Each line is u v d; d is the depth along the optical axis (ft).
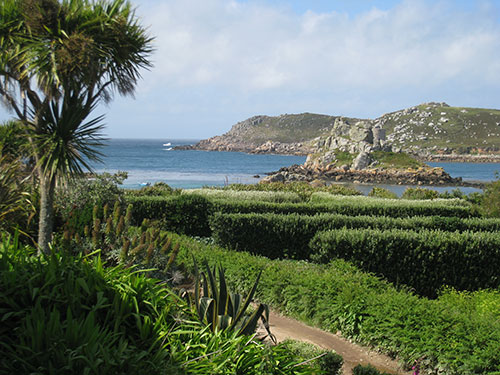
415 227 45.65
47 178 26.61
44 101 26.21
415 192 97.81
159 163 386.32
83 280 11.09
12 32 25.63
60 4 25.58
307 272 31.60
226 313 14.53
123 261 18.52
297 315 28.71
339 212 56.29
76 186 39.50
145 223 23.90
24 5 24.86
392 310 23.68
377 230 37.76
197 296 14.64
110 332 10.26
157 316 11.84
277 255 45.73
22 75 25.09
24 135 26.68
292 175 283.59
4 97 26.23
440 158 584.40
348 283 27.78
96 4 27.07
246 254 36.42
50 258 12.25
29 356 9.13
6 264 11.28
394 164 329.52
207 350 11.18
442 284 36.42
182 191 77.10
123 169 309.42
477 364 19.66
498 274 36.52
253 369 11.00
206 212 55.11
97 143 27.66
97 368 9.10
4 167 29.50
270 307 30.12
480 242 36.40
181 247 34.83
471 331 20.99
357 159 336.08
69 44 24.25
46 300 10.75
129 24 27.66
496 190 59.11
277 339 23.93
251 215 46.11
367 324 24.40
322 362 18.35
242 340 12.09
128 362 9.54
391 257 35.94
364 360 22.95
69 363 8.80
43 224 26.48
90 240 22.06
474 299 29.84
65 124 25.94
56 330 9.61
